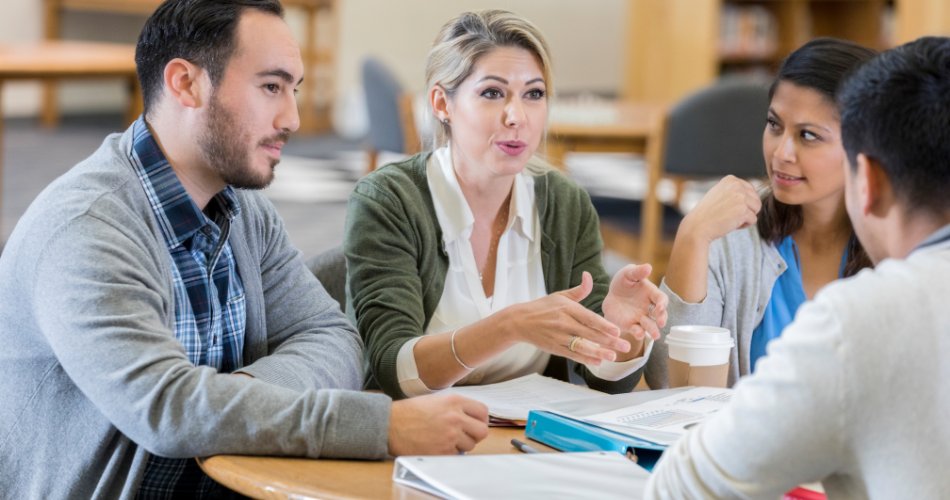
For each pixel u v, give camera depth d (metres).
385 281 2.31
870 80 1.31
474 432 1.72
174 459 1.98
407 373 2.11
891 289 1.20
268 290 2.21
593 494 1.45
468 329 2.04
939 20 7.86
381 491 1.53
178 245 1.96
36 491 1.84
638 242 5.13
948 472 1.17
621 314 2.03
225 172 1.94
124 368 1.70
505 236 2.43
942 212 1.28
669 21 8.47
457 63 2.29
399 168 2.45
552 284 2.48
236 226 2.10
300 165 9.05
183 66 1.90
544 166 2.52
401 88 5.98
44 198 1.84
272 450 1.67
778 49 8.62
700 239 2.17
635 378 2.19
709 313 2.24
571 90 12.52
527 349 2.38
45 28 10.65
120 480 1.83
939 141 1.25
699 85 8.33
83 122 10.96
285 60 1.93
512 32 2.27
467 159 2.34
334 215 7.08
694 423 1.70
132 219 1.85
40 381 1.83
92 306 1.72
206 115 1.91
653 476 1.34
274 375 1.93
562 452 1.70
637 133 5.07
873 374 1.17
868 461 1.20
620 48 12.63
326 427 1.67
